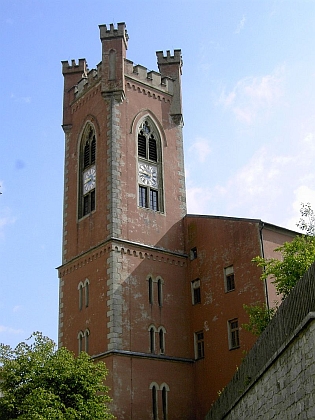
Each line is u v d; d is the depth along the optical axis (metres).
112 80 51.19
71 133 55.25
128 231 47.41
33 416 30.69
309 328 16.09
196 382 45.78
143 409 42.50
